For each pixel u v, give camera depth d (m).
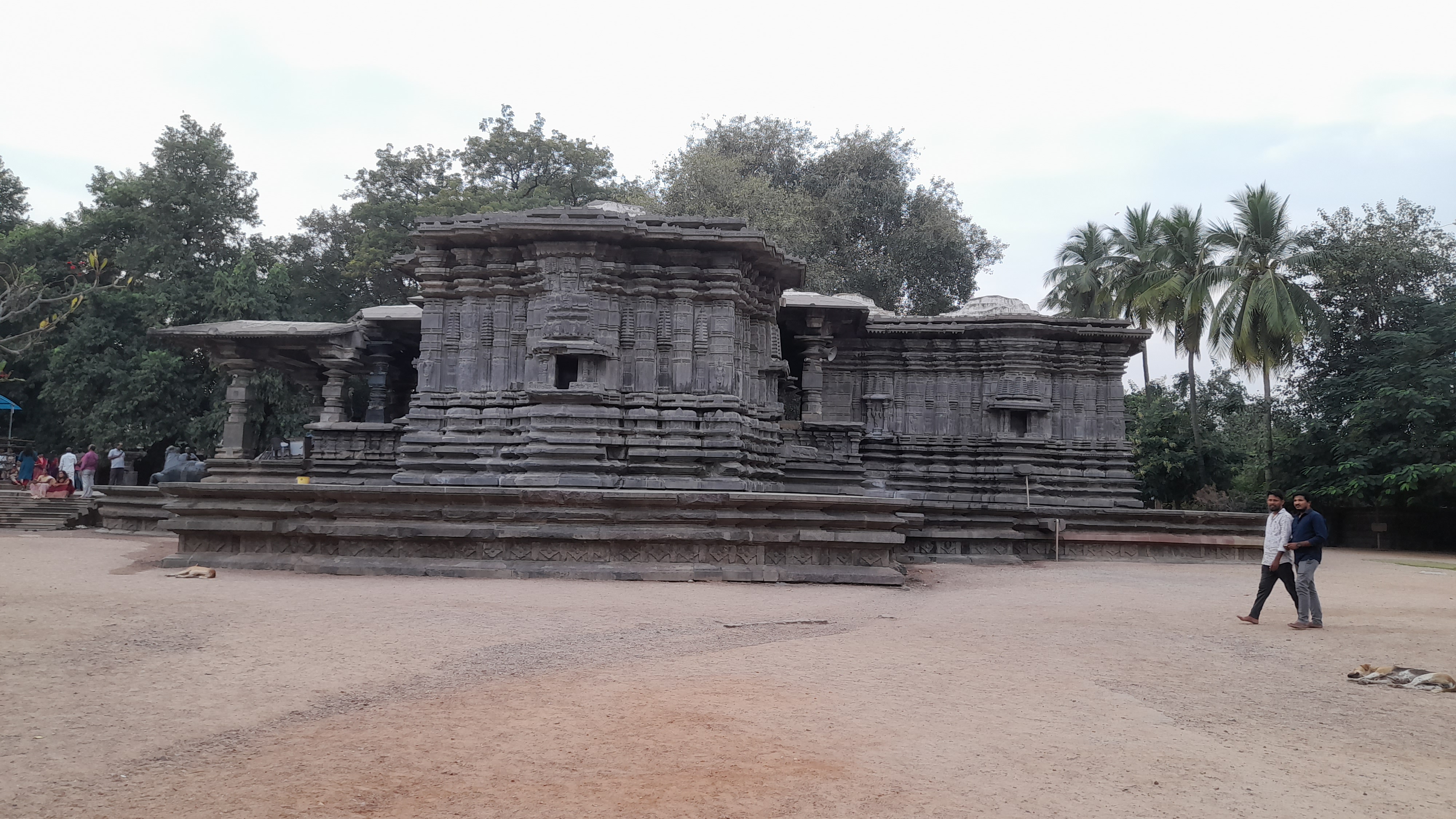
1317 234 45.03
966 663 9.34
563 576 15.44
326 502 16.25
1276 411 46.97
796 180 56.16
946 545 22.77
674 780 5.59
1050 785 5.69
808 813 5.11
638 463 20.00
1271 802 5.53
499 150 54.62
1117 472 30.36
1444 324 37.66
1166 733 6.98
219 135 48.75
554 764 5.86
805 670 8.74
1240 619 13.00
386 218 51.34
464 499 16.00
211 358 29.08
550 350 20.02
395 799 5.20
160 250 45.53
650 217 21.02
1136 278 45.12
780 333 30.06
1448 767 6.41
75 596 11.80
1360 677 9.24
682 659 9.14
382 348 28.23
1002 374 30.48
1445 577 22.17
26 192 53.28
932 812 5.17
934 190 56.50
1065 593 15.93
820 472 24.95
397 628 10.30
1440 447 35.00
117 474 33.50
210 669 8.10
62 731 6.27
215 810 4.97
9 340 31.28
